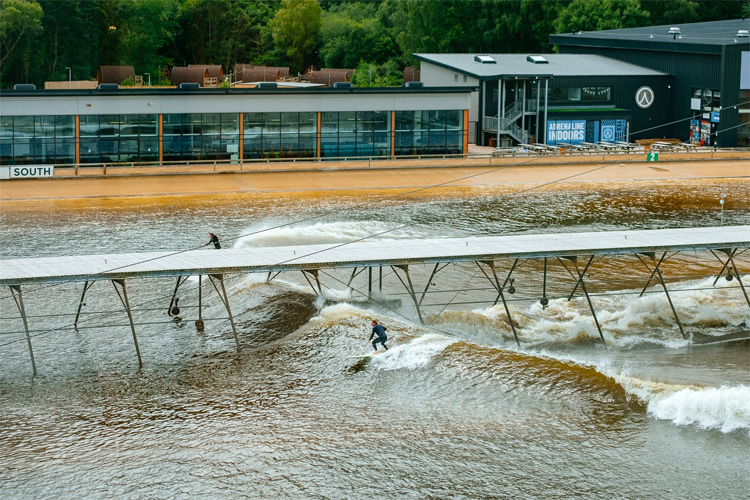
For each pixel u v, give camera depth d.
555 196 80.38
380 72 163.00
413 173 89.38
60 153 86.38
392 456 34.62
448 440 35.72
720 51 102.06
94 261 46.00
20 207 74.00
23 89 88.50
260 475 33.44
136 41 165.38
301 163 92.12
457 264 58.94
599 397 38.97
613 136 109.31
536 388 39.88
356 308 49.56
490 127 106.50
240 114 90.56
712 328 47.78
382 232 66.06
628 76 109.56
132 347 44.88
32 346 44.88
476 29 163.12
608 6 148.38
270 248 49.47
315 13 176.50
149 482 33.03
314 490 32.59
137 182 83.38
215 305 51.06
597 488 32.62
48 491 32.47
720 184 86.25
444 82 112.88
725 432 36.12
